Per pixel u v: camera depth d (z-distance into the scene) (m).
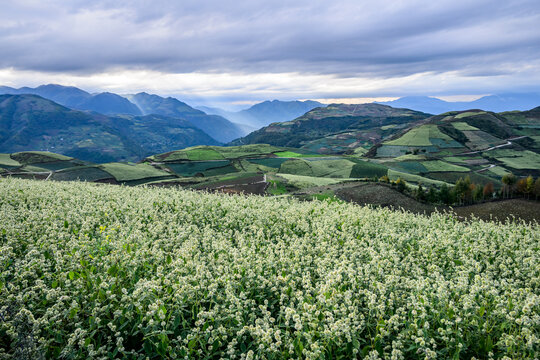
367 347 6.14
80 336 5.98
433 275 8.42
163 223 13.27
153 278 7.59
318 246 10.99
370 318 6.96
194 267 8.47
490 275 9.14
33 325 5.97
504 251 11.52
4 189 18.47
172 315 6.86
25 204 15.48
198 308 7.31
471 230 13.81
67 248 9.67
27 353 5.54
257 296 7.77
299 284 8.55
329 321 6.17
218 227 14.51
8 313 6.32
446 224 16.33
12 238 9.91
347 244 11.30
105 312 6.75
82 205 16.00
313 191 71.00
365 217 16.38
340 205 20.94
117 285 7.64
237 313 6.62
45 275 7.60
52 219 12.53
